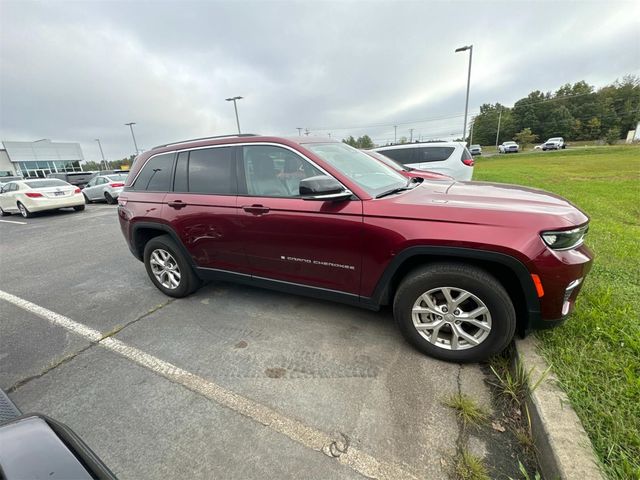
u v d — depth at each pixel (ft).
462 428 5.96
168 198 10.98
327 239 8.12
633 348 6.84
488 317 7.00
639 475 4.45
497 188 8.95
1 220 37.14
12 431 3.50
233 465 5.53
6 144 131.64
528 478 4.85
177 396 7.19
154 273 12.31
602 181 38.73
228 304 11.35
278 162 8.99
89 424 6.57
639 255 12.06
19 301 12.90
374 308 8.27
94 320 10.91
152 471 5.52
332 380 7.38
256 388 7.29
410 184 9.84
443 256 7.43
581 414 5.49
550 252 6.35
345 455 5.59
